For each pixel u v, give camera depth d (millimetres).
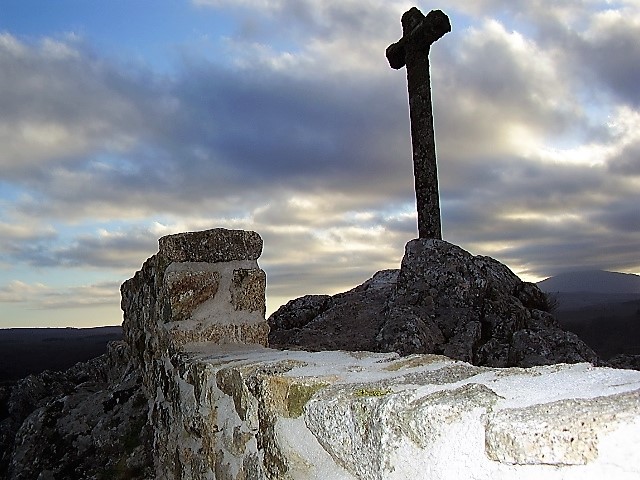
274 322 7875
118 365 4527
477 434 922
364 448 1200
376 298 7891
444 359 1657
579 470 781
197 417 2461
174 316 2941
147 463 3203
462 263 7102
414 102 9828
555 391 993
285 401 1596
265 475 1731
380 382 1396
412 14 10031
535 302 7469
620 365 6551
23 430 3623
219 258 3066
